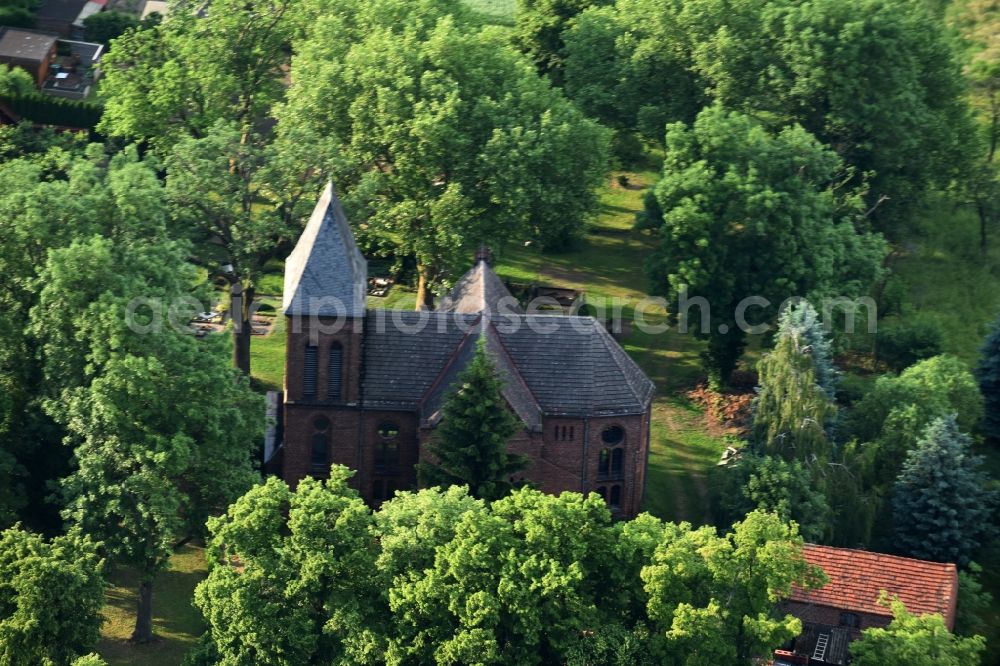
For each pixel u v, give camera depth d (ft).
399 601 515.50
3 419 643.45
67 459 652.48
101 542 568.82
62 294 606.14
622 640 510.17
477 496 609.42
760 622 504.84
